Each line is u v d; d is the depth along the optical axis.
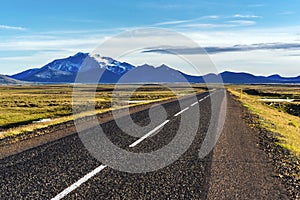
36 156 9.87
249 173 8.27
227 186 7.15
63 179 7.45
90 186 6.96
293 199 6.51
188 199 6.28
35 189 6.73
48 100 60.84
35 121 25.55
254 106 38.00
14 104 49.12
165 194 6.53
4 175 7.78
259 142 13.03
